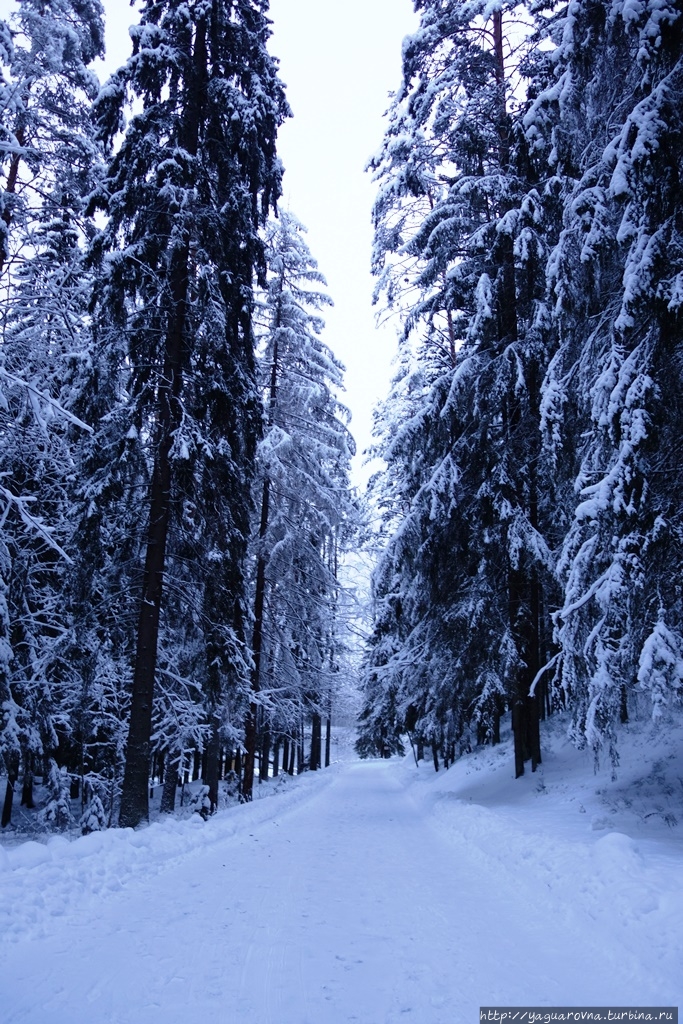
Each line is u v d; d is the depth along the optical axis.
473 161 14.38
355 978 4.37
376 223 15.39
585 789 11.09
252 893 6.75
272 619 21.34
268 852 9.55
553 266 9.48
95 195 11.30
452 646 14.57
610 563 8.37
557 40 10.10
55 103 13.69
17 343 10.77
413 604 17.11
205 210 11.77
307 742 58.00
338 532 23.72
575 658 8.70
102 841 8.16
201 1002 3.96
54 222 13.27
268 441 19.16
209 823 11.76
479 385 13.50
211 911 6.00
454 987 4.20
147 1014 3.79
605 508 7.74
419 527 14.29
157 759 22.17
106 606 11.61
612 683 7.81
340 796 21.53
